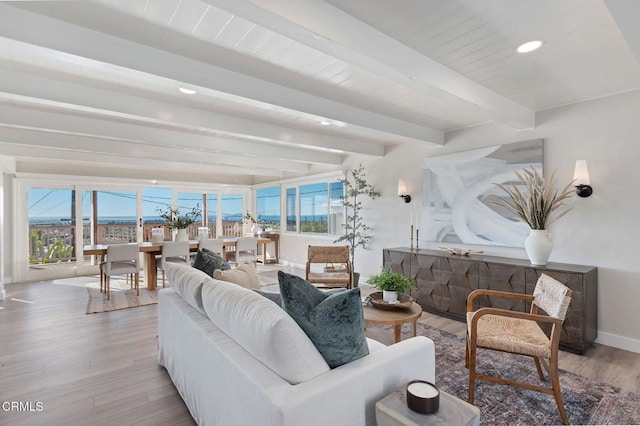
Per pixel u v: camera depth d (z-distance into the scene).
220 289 1.85
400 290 2.67
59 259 6.31
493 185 3.80
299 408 1.21
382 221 5.29
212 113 3.44
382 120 3.63
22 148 4.64
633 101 2.90
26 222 5.93
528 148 3.52
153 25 1.92
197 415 1.88
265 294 1.86
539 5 1.74
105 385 2.31
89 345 3.01
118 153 4.51
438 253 4.04
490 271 3.38
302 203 7.29
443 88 2.42
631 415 1.98
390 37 2.03
